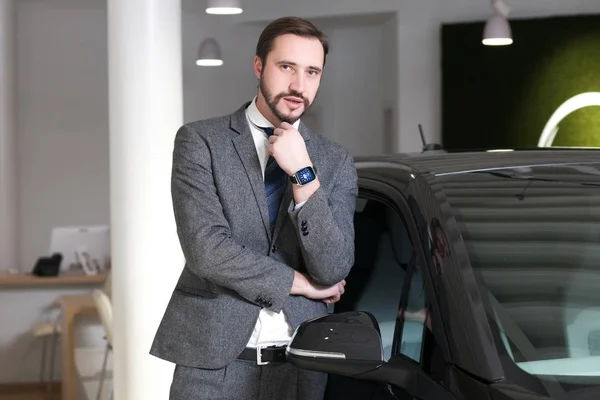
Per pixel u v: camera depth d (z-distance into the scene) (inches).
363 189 96.9
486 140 382.0
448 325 71.7
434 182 85.2
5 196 386.9
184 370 91.5
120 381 185.6
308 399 91.1
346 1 405.1
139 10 183.5
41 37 423.8
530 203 81.7
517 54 375.2
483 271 74.3
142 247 183.2
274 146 87.6
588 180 85.8
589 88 365.1
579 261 76.4
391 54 411.5
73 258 336.2
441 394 68.7
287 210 90.7
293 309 90.1
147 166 183.6
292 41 88.4
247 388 90.7
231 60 443.8
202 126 92.1
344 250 88.7
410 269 83.2
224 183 90.4
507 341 69.6
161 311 183.9
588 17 365.1
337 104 448.1
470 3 384.5
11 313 317.4
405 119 397.1
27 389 320.2
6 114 389.7
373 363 71.2
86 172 430.0
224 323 89.7
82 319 294.8
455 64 384.5
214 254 87.7
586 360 69.2
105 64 430.6
